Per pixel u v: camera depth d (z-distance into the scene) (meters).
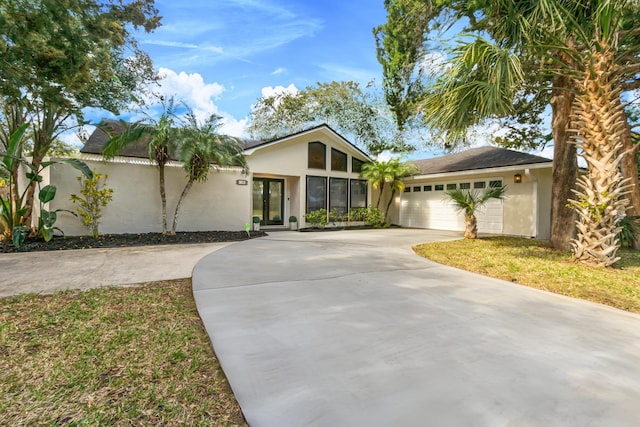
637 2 4.87
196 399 2.02
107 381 2.19
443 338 2.88
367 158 15.64
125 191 9.73
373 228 15.10
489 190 10.33
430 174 14.41
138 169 9.95
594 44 5.18
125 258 6.54
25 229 7.53
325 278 4.98
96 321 3.20
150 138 9.55
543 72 6.48
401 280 4.94
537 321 3.33
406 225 16.42
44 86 6.73
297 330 3.01
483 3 6.75
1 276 4.98
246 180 12.09
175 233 10.03
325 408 1.90
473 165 13.34
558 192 7.98
